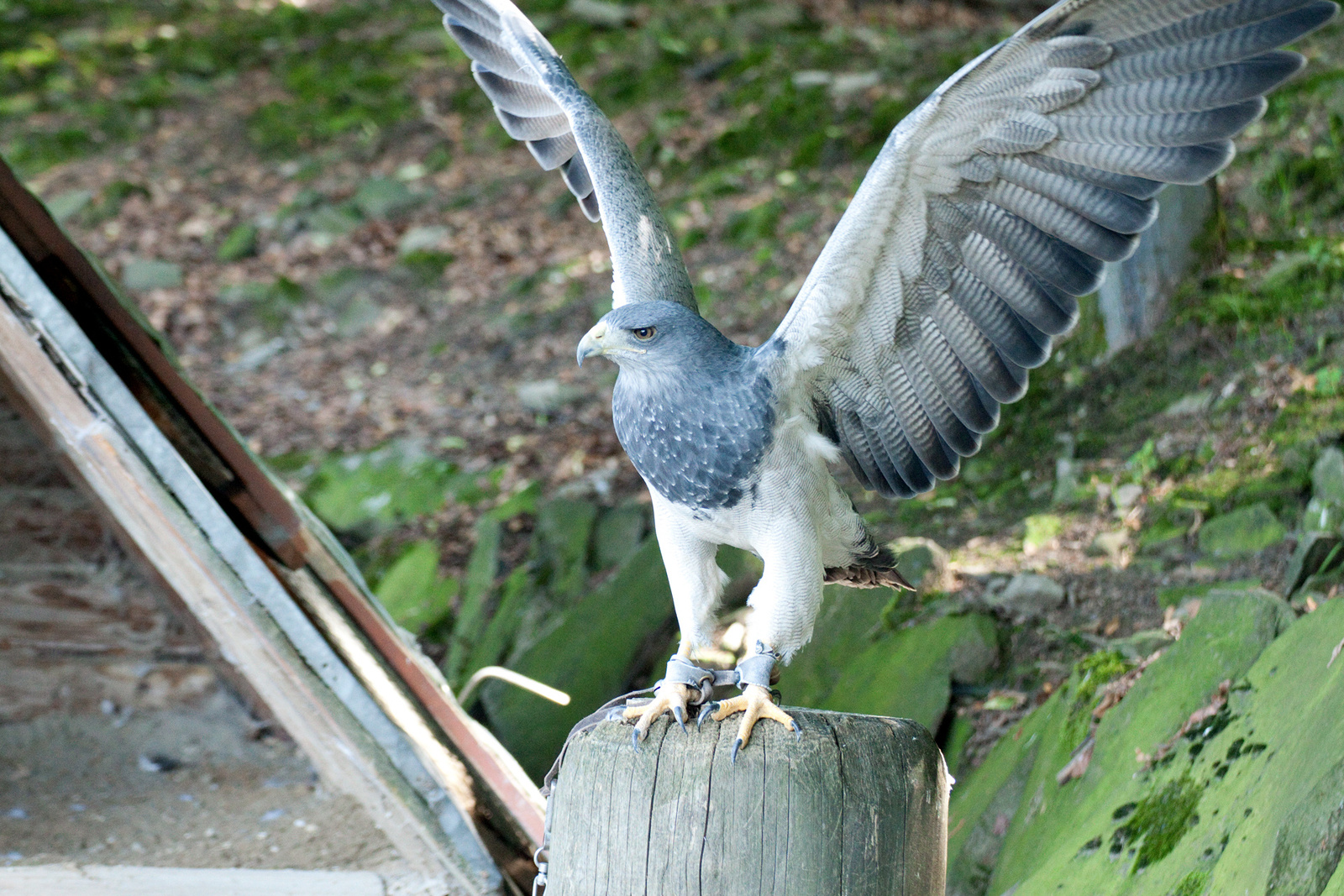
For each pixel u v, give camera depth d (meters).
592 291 11.77
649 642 6.79
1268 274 7.50
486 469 9.23
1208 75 2.81
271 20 19.23
